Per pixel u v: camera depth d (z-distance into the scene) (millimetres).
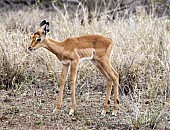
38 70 14117
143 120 10320
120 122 10602
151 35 15500
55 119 10750
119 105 11930
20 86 12859
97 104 12047
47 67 13930
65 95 12766
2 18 20984
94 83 13484
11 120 10633
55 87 13250
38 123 10422
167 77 12914
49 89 13250
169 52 14164
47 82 13695
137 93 12656
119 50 13938
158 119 10375
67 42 11180
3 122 10492
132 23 16547
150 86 12695
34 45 11102
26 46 14219
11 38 14336
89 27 16047
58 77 13672
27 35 15273
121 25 16234
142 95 12375
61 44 11164
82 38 11312
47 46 11180
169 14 20281
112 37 14797
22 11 21766
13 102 12062
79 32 15719
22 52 14008
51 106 11812
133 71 13141
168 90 12672
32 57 14195
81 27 16094
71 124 10445
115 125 10414
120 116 11070
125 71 13156
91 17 18578
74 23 16625
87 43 11258
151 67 13742
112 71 11242
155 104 11836
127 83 13047
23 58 13719
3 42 13984
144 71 13516
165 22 17172
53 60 13953
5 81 13328
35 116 10938
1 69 13375
